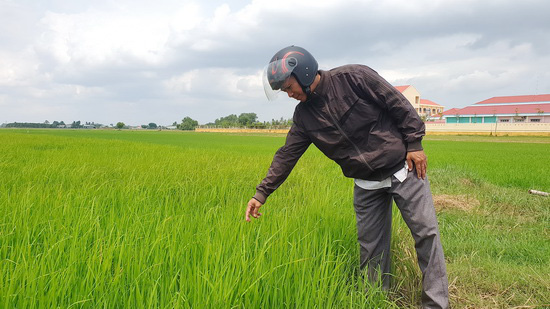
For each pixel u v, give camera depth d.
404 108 2.36
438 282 2.42
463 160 14.80
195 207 4.36
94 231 3.02
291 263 2.42
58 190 4.54
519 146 29.83
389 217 2.83
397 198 2.54
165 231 2.93
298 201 4.78
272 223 3.27
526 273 3.27
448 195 6.69
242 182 6.18
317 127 2.55
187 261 2.36
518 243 4.20
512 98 86.00
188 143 29.02
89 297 2.05
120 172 6.63
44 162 7.89
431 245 2.44
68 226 3.12
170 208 3.99
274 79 2.34
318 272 2.37
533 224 5.24
